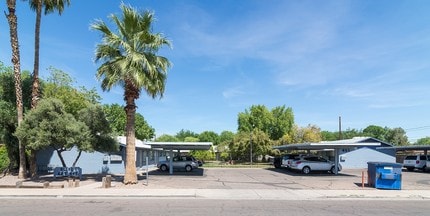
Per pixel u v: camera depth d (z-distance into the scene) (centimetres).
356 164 4425
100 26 2097
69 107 3847
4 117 2605
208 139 12062
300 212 1230
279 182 2395
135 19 2117
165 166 3591
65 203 1421
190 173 3275
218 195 1670
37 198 1585
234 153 5769
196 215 1155
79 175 2395
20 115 2423
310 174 3231
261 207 1334
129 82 2108
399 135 9275
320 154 5134
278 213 1204
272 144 5741
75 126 2206
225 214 1176
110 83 2064
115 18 2122
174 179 2572
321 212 1234
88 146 2241
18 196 1628
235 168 4216
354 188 2041
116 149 2486
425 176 3164
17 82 2423
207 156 6750
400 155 5147
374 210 1292
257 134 5744
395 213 1230
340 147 3216
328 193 1767
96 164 3222
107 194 1662
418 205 1438
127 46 2061
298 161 3306
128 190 1812
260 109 7119
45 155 3159
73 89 4094
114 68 2073
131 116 2156
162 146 3125
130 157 2142
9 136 2669
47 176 2661
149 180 2472
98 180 2408
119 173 3222
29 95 2828
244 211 1238
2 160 2797
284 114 7088
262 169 3994
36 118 2183
